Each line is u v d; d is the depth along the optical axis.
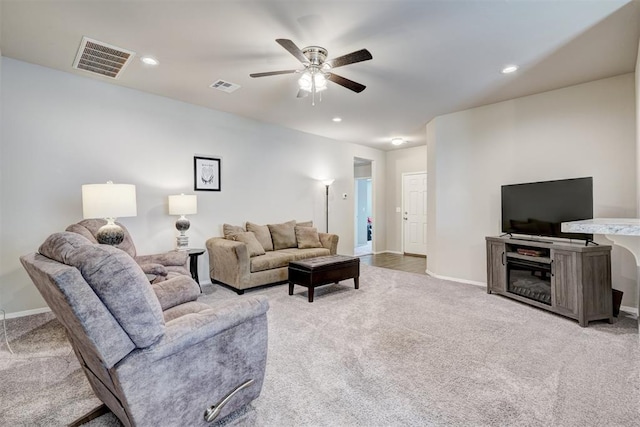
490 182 4.23
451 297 3.70
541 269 3.24
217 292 3.94
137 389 1.19
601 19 2.30
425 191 6.97
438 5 2.13
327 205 6.21
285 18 2.28
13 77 2.95
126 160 3.65
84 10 2.18
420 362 2.16
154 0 2.08
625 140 3.27
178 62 2.98
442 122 4.72
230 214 4.66
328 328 2.76
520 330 2.71
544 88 3.65
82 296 1.07
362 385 1.89
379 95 3.87
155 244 3.90
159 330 1.23
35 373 2.03
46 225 3.14
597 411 1.65
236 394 1.54
